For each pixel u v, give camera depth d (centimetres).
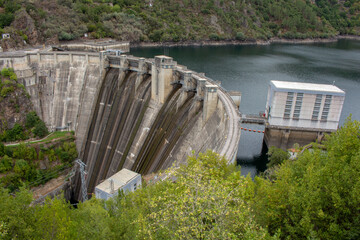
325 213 2453
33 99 9544
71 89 9669
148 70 8675
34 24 14562
